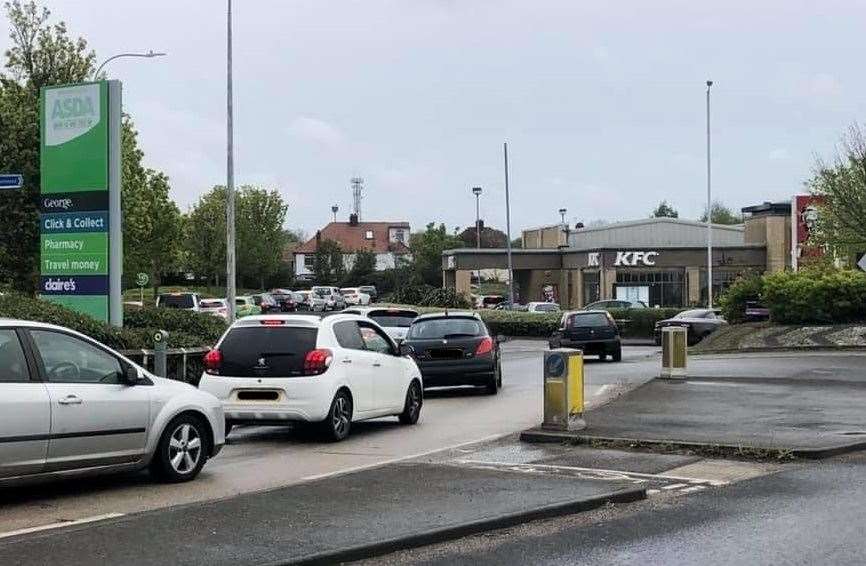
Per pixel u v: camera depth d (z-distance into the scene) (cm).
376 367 1414
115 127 1967
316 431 1315
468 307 5419
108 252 1961
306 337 1302
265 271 8675
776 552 698
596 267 6344
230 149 3397
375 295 8262
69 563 653
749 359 2834
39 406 849
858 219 3450
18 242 2803
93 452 898
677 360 2166
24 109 2806
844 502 871
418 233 9050
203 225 8012
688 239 7288
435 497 880
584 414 1516
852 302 3394
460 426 1488
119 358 952
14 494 928
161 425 968
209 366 1309
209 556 672
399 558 699
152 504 882
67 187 1991
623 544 729
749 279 3894
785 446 1147
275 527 760
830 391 1906
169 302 4547
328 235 12181
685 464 1089
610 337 2980
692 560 680
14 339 859
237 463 1132
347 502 858
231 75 3412
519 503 848
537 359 3250
